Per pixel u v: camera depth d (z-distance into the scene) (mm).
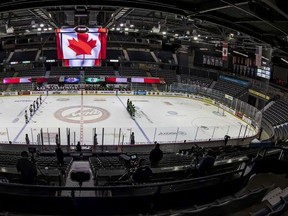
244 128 37344
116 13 24031
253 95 47844
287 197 7051
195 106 48688
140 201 6918
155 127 35062
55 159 15359
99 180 9789
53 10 25062
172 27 43281
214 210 6094
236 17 14289
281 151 9492
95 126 34062
